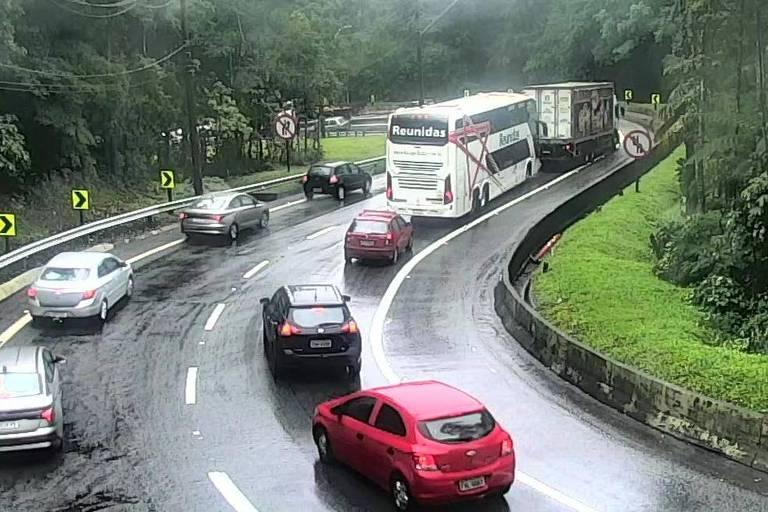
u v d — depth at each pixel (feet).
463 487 42.78
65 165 149.18
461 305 86.12
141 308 83.66
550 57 315.17
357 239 101.55
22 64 132.16
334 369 67.56
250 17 211.82
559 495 46.14
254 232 120.78
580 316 73.61
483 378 65.62
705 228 93.91
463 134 124.47
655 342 65.41
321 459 51.19
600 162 184.24
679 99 123.54
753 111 98.48
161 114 171.63
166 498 46.34
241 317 81.10
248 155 211.00
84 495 46.75
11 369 52.34
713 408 52.49
